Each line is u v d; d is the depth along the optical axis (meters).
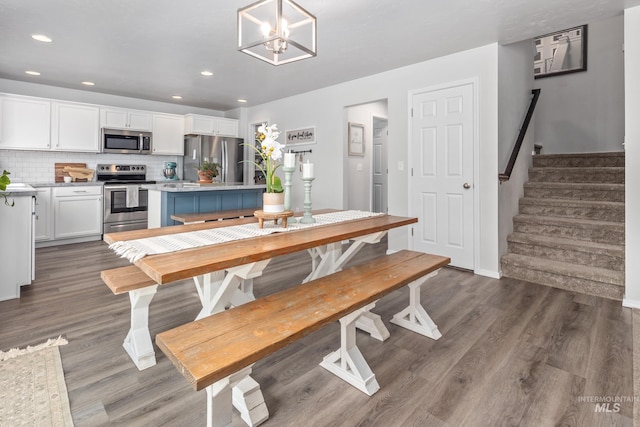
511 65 3.74
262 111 6.16
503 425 1.47
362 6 2.65
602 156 4.17
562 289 3.11
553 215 3.81
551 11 2.75
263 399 1.52
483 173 3.53
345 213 2.97
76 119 5.01
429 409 1.57
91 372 1.83
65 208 4.82
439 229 3.89
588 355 2.00
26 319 2.44
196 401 1.62
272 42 1.91
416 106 4.02
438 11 2.74
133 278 1.90
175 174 6.20
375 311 2.66
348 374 1.77
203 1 2.59
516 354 2.02
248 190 4.93
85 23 2.95
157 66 4.11
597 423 1.47
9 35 3.20
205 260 1.43
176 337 1.27
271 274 3.52
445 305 2.76
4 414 1.48
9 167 4.75
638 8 2.64
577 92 5.08
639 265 2.66
